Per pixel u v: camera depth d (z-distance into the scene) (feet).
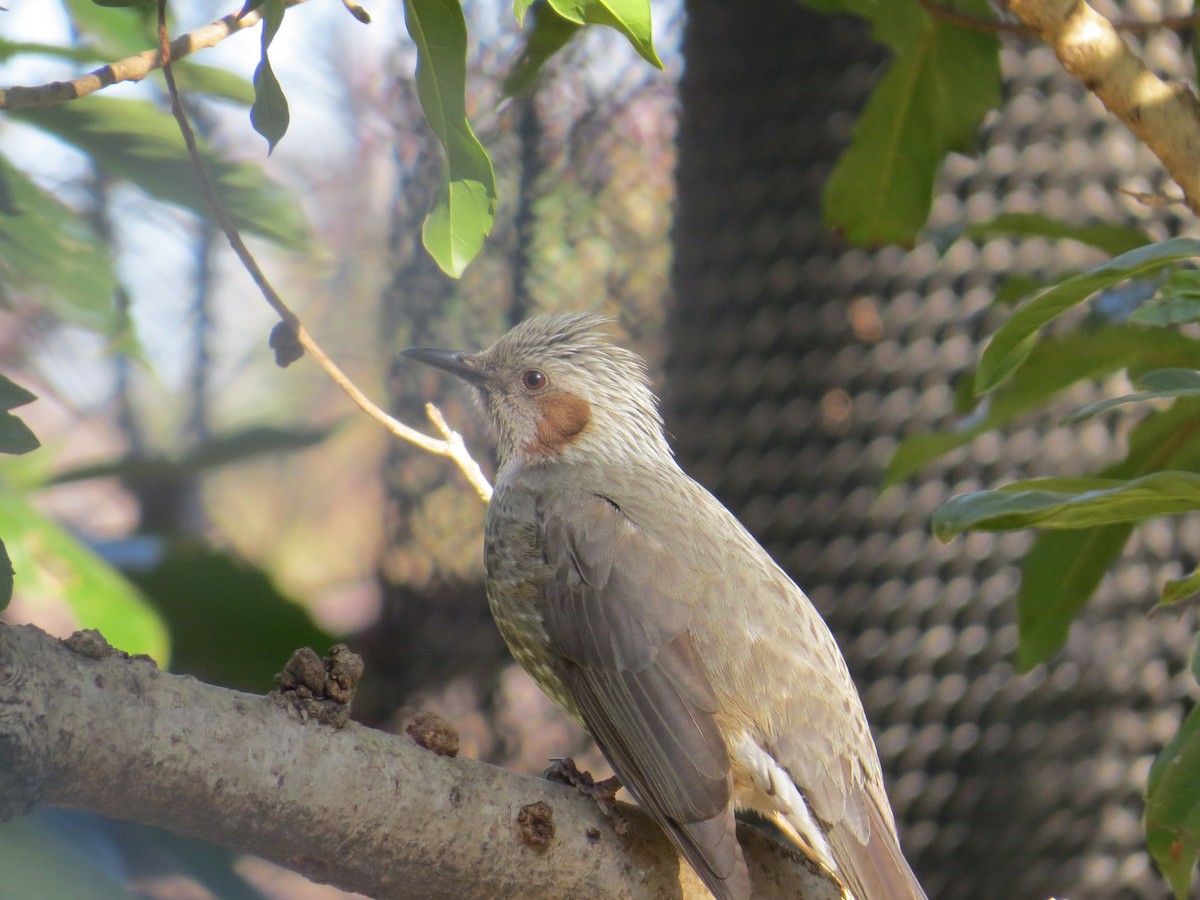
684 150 42.29
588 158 42.24
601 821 20.61
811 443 41.06
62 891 11.81
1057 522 19.67
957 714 39.14
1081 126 39.01
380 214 60.34
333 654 18.11
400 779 18.35
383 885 18.58
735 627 24.52
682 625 24.39
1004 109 38.65
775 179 41.55
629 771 23.17
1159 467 26.76
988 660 39.17
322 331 59.47
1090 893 37.68
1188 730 21.21
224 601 23.09
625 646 24.41
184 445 49.32
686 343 42.32
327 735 17.79
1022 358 20.24
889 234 29.68
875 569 40.16
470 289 43.29
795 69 41.45
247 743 17.02
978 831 38.55
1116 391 38.45
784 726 23.88
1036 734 38.50
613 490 27.94
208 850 17.51
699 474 41.88
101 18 25.32
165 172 22.35
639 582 24.98
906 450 28.43
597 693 24.59
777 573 26.25
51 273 23.84
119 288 24.67
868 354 40.57
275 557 68.33
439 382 43.34
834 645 25.72
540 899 19.75
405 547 43.52
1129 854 37.81
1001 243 39.63
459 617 42.75
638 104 42.37
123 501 49.26
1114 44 22.06
